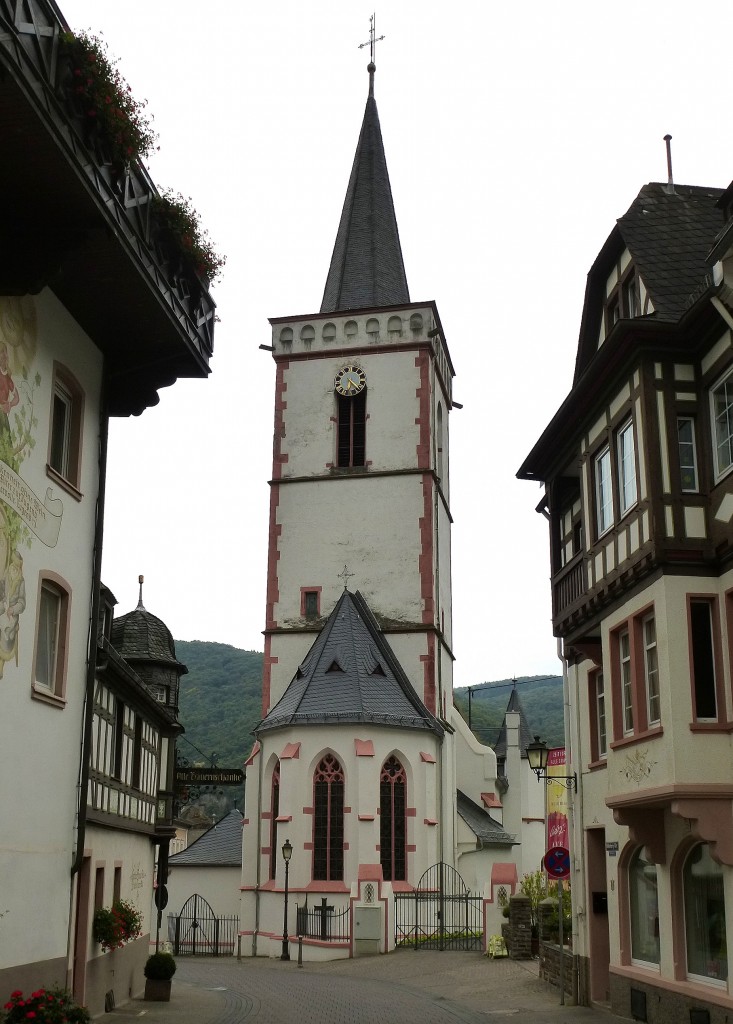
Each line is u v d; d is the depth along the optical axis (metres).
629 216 22.08
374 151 62.44
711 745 17.80
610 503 21.67
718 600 18.44
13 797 15.75
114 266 17.17
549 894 32.59
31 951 16.31
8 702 15.59
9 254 15.37
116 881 24.61
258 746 47.56
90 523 19.22
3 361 15.52
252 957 43.97
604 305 23.52
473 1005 24.47
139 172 17.08
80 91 14.35
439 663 51.97
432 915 41.78
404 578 51.62
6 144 13.92
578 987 24.16
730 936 17.14
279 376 55.31
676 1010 18.86
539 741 25.69
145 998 25.70
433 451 54.03
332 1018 22.44
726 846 17.33
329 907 41.88
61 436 18.50
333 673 46.50
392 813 44.34
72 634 18.25
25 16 13.05
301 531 53.06
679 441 19.23
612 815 22.78
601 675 24.98
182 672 43.56
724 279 17.61
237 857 56.50
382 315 54.88
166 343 19.86
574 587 23.89
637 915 21.75
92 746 21.23
